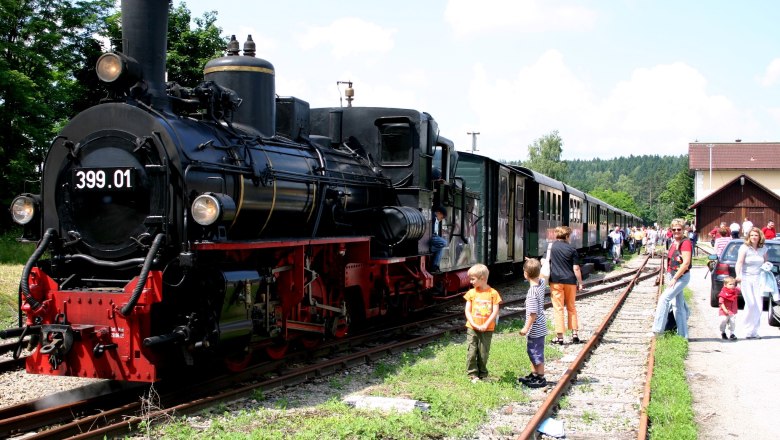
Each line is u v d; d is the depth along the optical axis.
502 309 15.52
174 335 6.86
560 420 6.69
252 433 5.91
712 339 11.70
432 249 13.24
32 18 26.61
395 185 12.16
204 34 29.88
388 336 11.55
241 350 7.93
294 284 8.97
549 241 25.50
